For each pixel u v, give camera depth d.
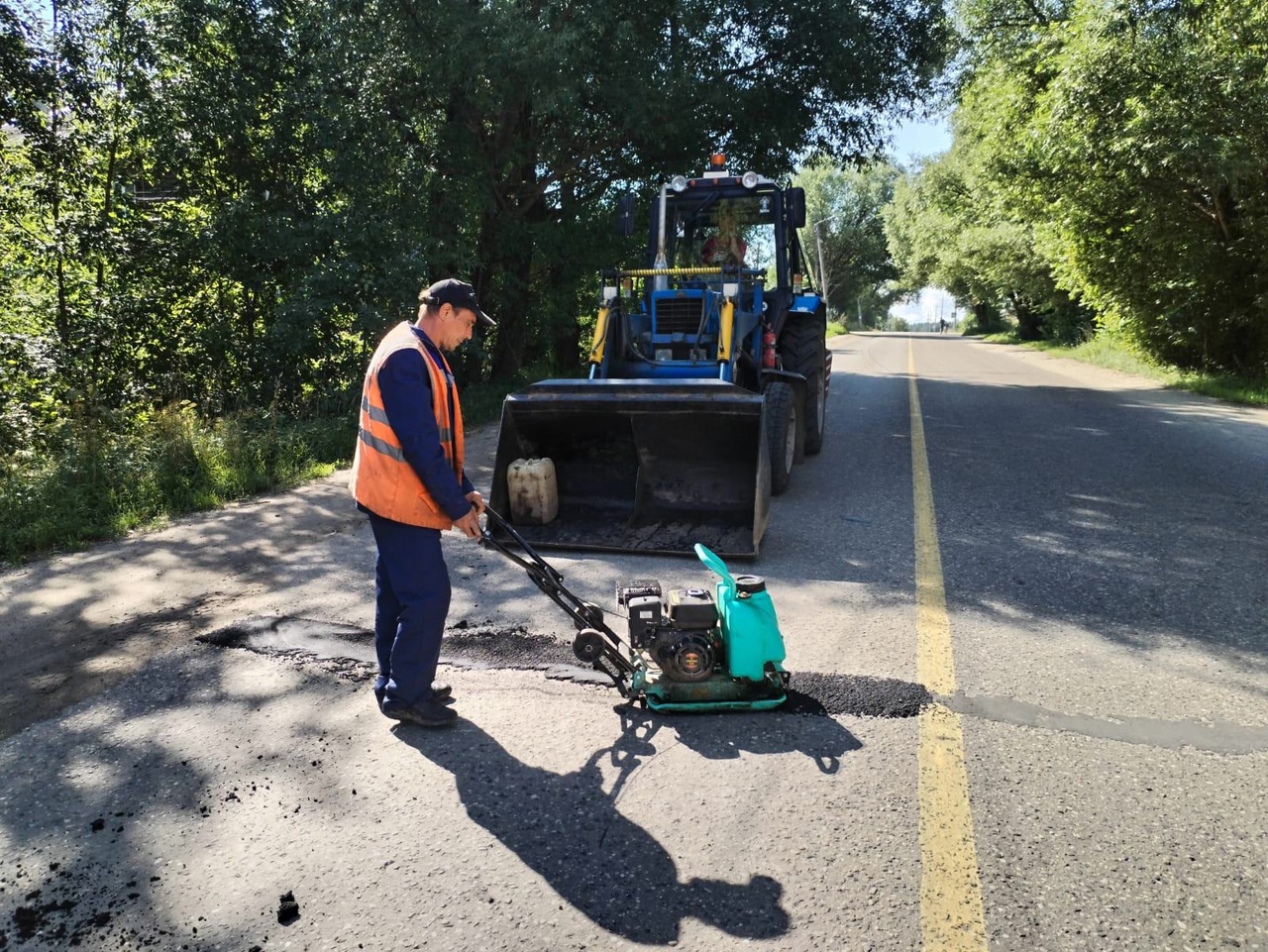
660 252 8.29
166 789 2.91
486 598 4.71
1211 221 15.04
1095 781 2.91
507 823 2.71
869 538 5.86
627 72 12.90
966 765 3.02
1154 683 3.65
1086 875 2.45
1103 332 24.00
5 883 2.44
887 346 36.41
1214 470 7.96
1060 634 4.18
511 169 13.97
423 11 11.17
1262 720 3.32
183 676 3.78
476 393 13.73
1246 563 5.23
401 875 2.47
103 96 10.19
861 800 2.81
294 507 6.94
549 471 5.73
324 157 11.13
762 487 5.24
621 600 3.57
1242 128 13.08
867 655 3.94
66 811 2.78
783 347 8.78
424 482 3.12
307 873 2.48
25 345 8.92
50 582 5.05
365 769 3.03
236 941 2.21
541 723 3.35
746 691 3.43
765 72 15.52
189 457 7.61
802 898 2.36
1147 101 13.52
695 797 2.84
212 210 10.66
